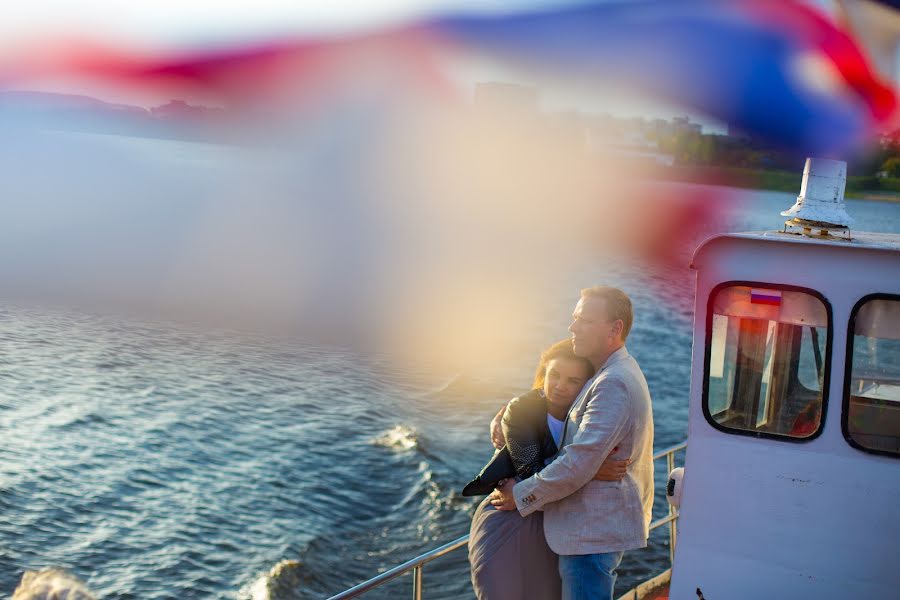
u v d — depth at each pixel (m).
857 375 4.00
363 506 36.22
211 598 28.92
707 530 4.24
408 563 4.70
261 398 55.22
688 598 4.28
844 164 4.23
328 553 31.92
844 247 3.95
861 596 4.06
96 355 68.12
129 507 36.31
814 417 4.09
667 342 72.25
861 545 4.05
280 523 34.50
